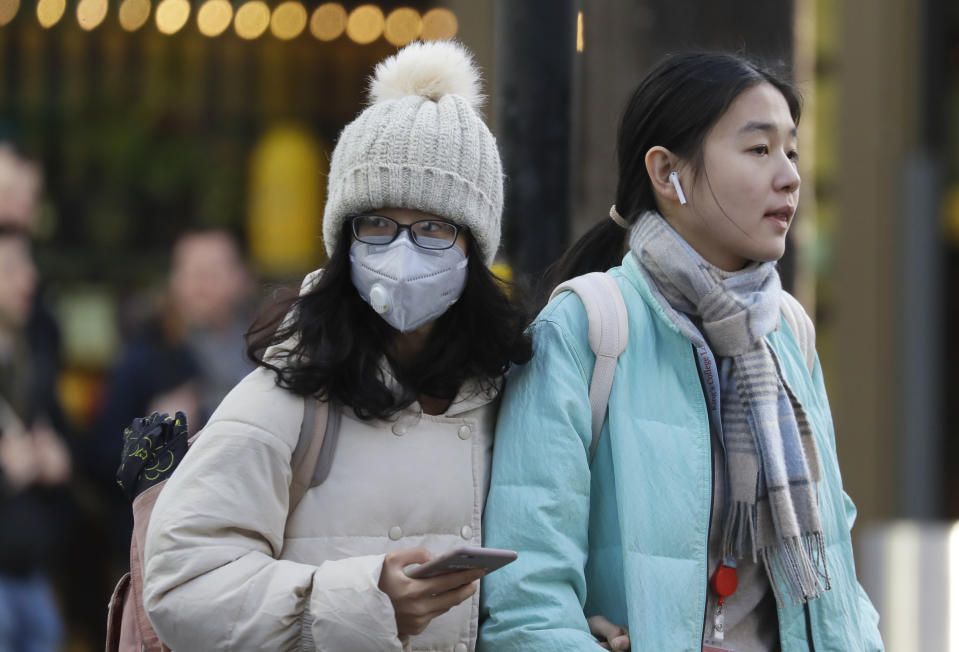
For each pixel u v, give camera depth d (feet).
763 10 38.47
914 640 50.98
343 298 25.52
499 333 25.93
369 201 25.05
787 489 25.63
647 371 26.21
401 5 62.54
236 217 64.03
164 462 26.58
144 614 25.82
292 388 24.52
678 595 25.04
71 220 63.16
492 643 24.88
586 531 25.55
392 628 22.91
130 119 63.77
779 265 40.29
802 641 26.13
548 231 33.55
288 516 24.80
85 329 62.03
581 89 35.91
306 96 64.13
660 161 26.81
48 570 56.65
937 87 80.12
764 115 26.11
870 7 79.41
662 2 38.19
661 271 26.53
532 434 25.57
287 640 23.47
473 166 25.38
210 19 62.95
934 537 51.90
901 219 79.25
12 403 55.98
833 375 79.46
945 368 88.63
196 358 58.95
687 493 25.48
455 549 21.79
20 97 62.95
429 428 25.59
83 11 62.23
